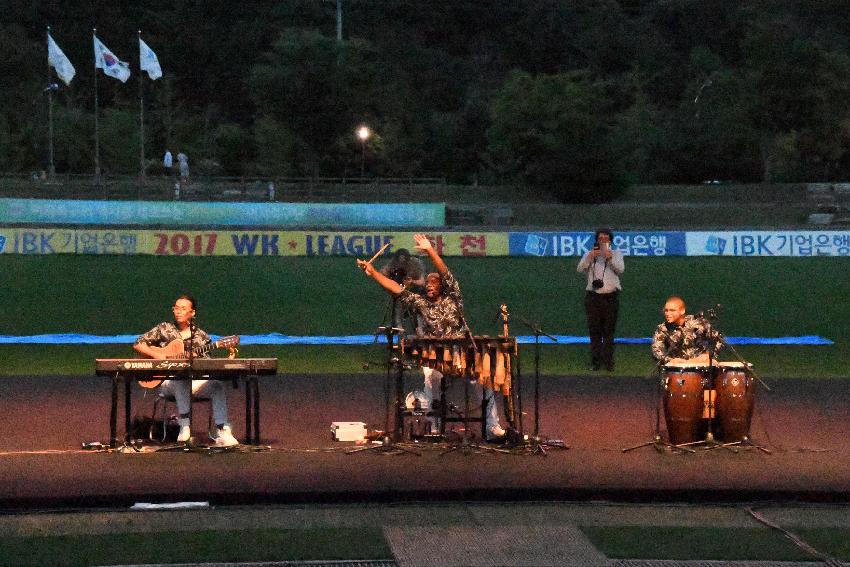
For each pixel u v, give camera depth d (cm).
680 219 5544
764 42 7062
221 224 4903
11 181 5575
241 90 9150
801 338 2591
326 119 6825
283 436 1251
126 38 9188
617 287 1966
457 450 1156
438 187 6034
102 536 848
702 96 7606
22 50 8244
